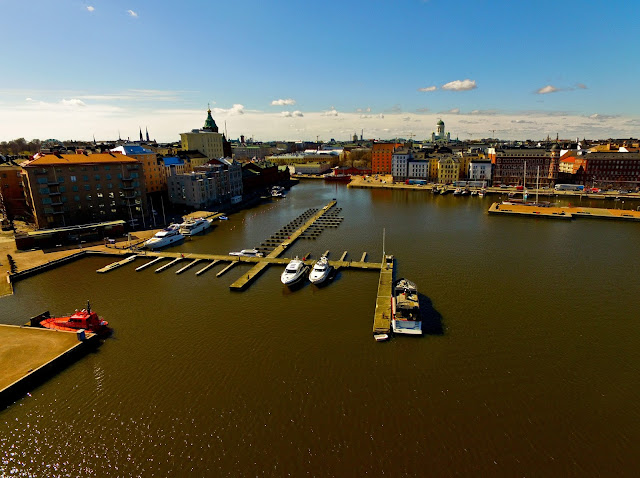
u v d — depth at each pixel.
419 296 75.94
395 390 49.19
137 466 39.00
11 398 48.34
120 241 117.38
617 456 39.72
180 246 114.81
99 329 63.41
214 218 154.00
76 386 50.75
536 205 179.88
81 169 125.50
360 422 44.12
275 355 56.72
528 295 76.50
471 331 62.72
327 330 63.44
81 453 40.66
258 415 45.38
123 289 81.81
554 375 52.03
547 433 42.59
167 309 72.06
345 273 90.25
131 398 48.50
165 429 43.59
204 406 46.97
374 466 38.72
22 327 62.56
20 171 144.12
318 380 51.16
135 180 140.12
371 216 160.25
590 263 96.25
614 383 50.44
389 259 96.88
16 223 135.62
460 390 49.16
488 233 128.62
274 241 119.12
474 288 79.88
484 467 38.56
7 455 40.50
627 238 121.19
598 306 71.81
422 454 40.03
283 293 78.88
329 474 37.91
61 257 100.56
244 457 39.88
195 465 39.03
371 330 63.31
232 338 61.50
